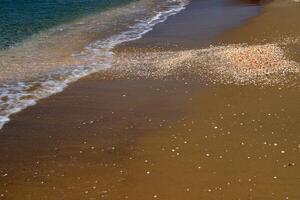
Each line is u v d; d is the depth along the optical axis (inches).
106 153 442.3
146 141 461.4
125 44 880.9
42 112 546.3
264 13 1076.5
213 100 554.6
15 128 505.0
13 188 391.5
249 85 593.0
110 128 495.2
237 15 1085.1
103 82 645.9
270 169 396.5
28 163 430.9
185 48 823.1
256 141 447.5
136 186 383.9
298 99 539.2
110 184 389.4
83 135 482.3
